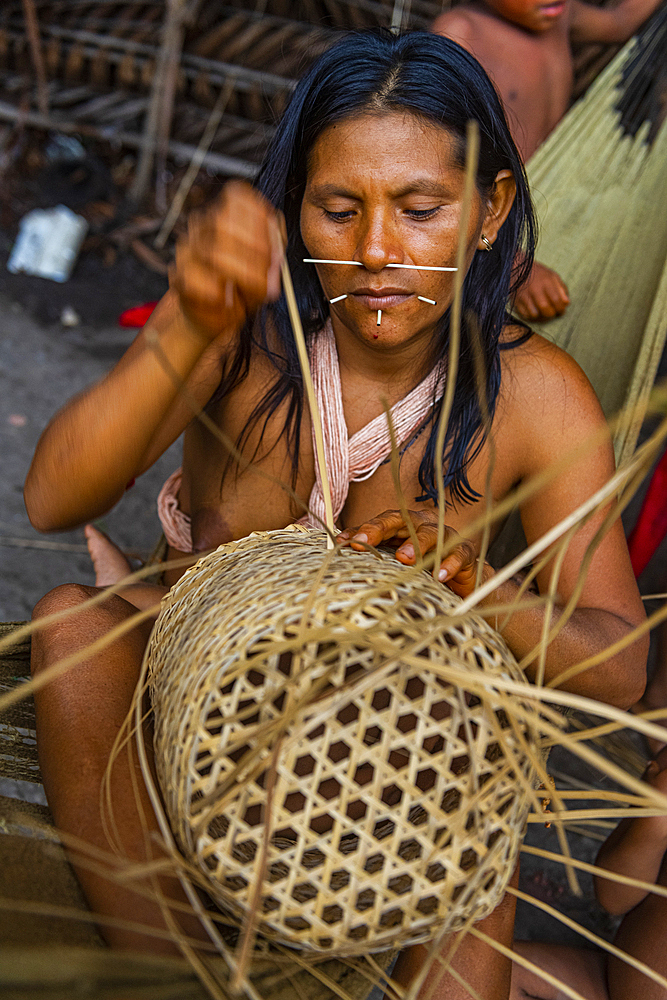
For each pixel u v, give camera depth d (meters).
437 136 1.07
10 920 0.84
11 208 3.72
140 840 0.91
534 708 0.83
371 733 0.97
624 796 0.91
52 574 2.35
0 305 3.34
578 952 1.48
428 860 0.75
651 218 2.08
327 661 0.79
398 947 0.83
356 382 1.28
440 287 1.12
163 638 0.97
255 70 3.63
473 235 1.16
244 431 1.34
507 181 1.22
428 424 1.28
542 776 0.82
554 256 2.06
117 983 0.77
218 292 0.91
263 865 0.71
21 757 1.15
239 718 0.76
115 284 3.55
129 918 0.87
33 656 1.15
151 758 1.00
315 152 1.10
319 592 0.82
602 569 1.32
